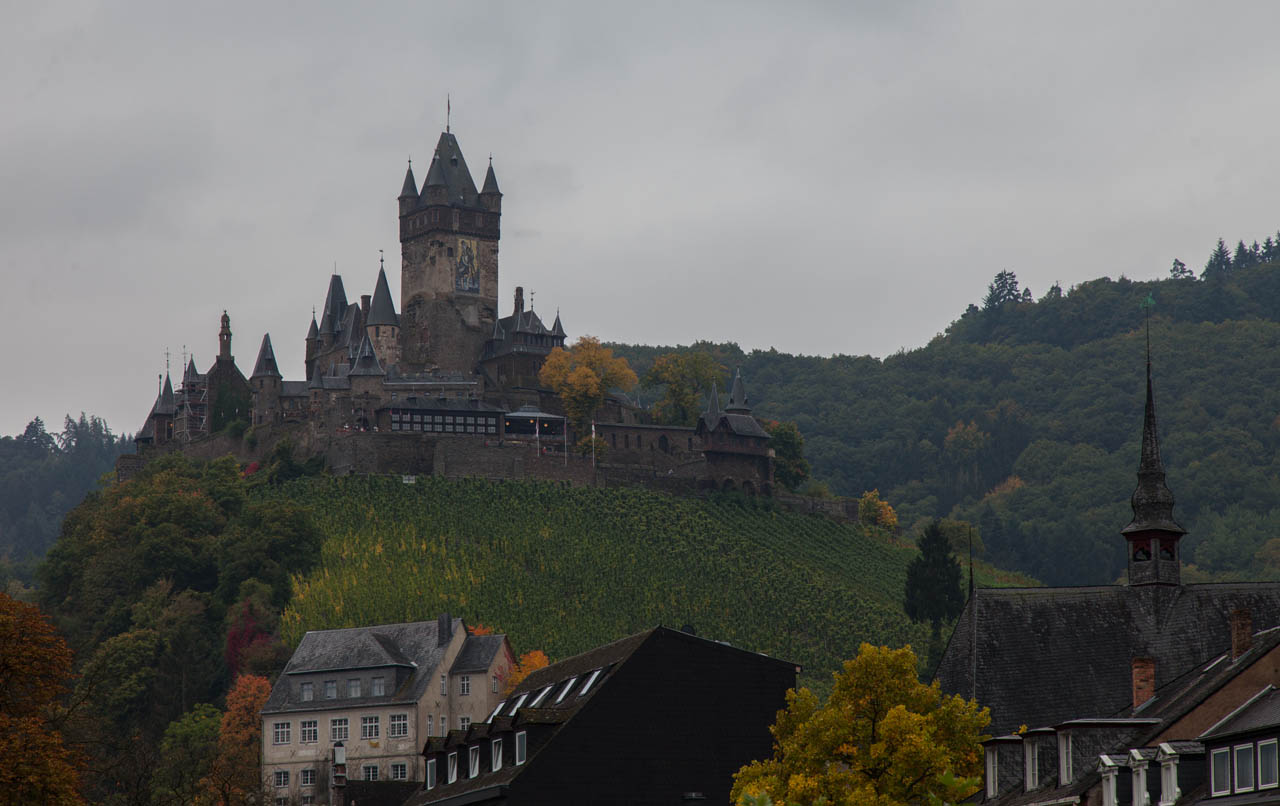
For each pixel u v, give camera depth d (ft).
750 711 374.63
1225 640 340.18
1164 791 237.04
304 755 635.66
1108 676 340.18
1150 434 359.66
